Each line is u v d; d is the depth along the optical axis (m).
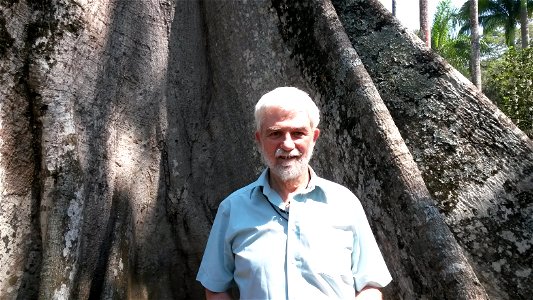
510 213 3.50
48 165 3.31
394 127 3.23
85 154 3.52
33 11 3.37
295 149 2.28
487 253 3.45
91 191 3.54
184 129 4.26
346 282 2.27
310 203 2.31
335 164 3.42
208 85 4.40
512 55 11.56
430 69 3.82
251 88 4.03
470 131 3.66
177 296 4.15
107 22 3.76
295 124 2.27
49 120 3.35
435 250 2.85
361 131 3.29
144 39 4.04
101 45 3.70
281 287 2.22
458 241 3.48
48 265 3.19
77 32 3.51
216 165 4.29
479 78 21.28
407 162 3.12
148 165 4.05
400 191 3.04
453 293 2.73
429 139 3.68
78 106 3.52
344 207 2.32
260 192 2.36
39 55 3.36
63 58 3.44
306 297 2.21
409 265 2.96
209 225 4.23
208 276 2.39
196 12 4.38
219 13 4.26
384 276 2.35
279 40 3.87
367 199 3.20
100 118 3.68
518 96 11.30
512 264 3.42
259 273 2.24
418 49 3.89
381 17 4.04
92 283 3.50
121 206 3.76
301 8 3.76
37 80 3.34
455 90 3.74
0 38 3.28
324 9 3.66
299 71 3.73
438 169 3.61
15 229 3.26
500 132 3.63
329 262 2.23
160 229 4.11
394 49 3.92
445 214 3.51
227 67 4.23
